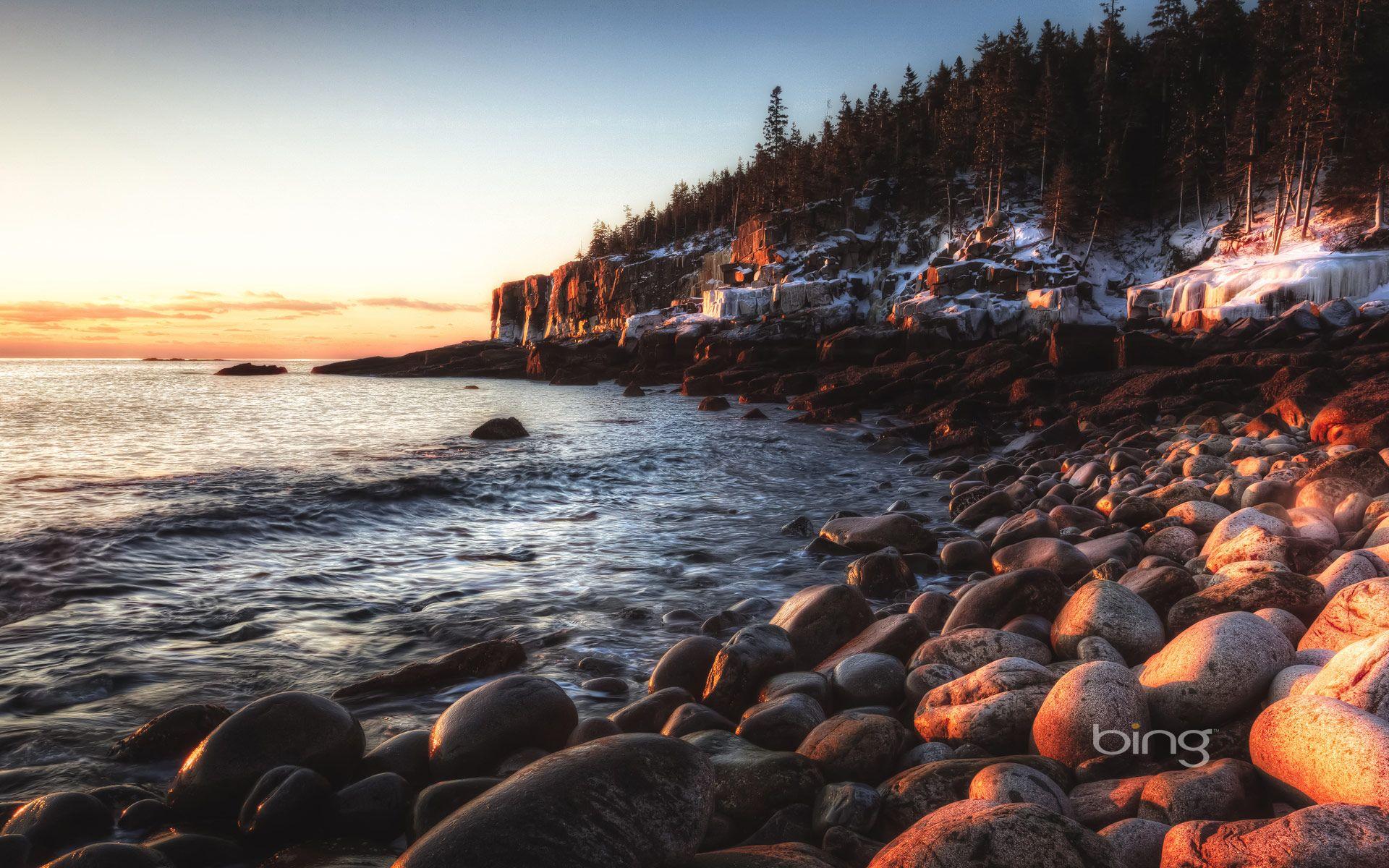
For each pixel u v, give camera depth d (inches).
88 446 780.6
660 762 108.4
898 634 210.2
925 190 3090.6
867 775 144.6
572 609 292.0
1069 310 2033.7
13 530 389.4
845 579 326.0
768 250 3265.3
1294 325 1406.3
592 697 209.5
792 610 233.9
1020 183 2955.2
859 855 117.8
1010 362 1291.8
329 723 152.2
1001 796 119.6
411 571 347.6
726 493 565.0
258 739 146.6
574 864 92.2
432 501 513.7
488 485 570.9
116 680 218.1
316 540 406.6
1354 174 1941.4
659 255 4771.2
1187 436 677.9
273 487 533.6
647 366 2549.2
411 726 190.5
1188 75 2854.3
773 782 138.6
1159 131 2847.0
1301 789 113.5
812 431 1016.2
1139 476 469.7
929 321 1951.3
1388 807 99.3
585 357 2906.0
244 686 218.2
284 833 133.0
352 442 846.5
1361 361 866.8
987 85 3191.4
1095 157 2780.5
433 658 240.8
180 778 143.8
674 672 207.2
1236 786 119.2
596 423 1139.3
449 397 1835.6
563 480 610.9
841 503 518.9
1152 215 2704.2
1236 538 245.9
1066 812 121.5
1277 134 2229.3
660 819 102.3
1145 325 1850.4
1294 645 170.1
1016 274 2244.1
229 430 964.0
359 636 262.4
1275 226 2127.2
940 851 94.8
